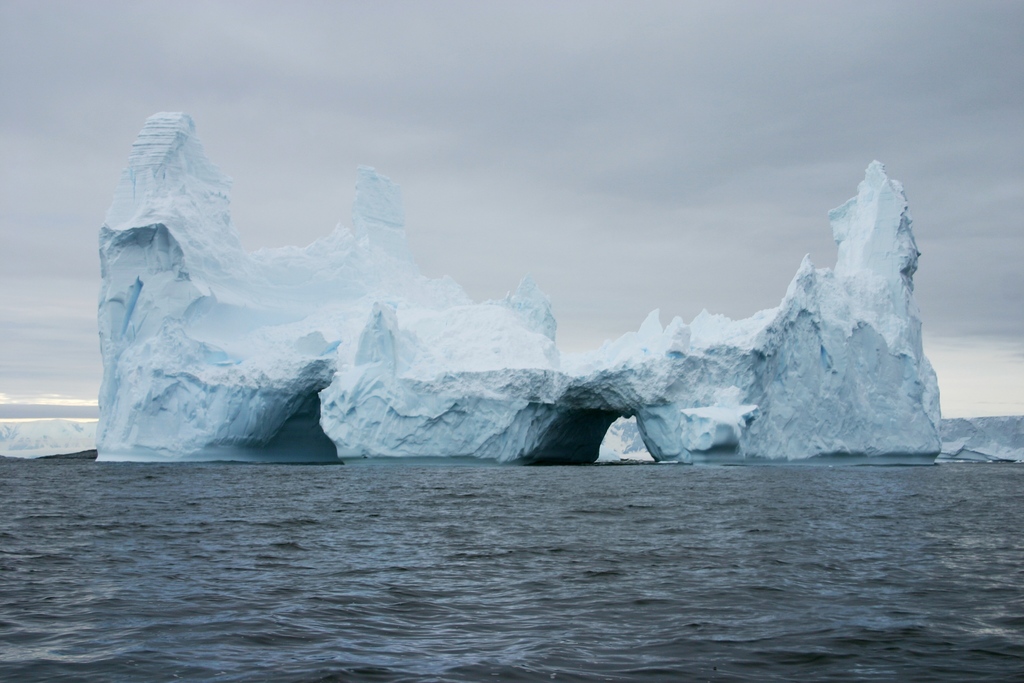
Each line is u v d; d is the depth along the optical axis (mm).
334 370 77812
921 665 16344
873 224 85625
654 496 49094
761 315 79438
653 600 21781
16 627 18984
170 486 56906
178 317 80000
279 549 30094
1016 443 111500
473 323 82188
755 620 19734
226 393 77062
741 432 71688
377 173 104312
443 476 65500
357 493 51344
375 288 95062
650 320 86000
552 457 88688
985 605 21297
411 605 21219
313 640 17953
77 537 33250
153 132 86375
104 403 82125
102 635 18312
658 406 75188
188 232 83312
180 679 15367
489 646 17484
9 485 58469
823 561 27578
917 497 50250
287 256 95125
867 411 79438
